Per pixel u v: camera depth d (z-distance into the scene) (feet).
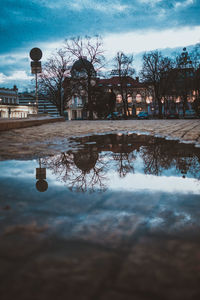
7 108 275.59
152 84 156.56
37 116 61.36
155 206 5.24
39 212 4.87
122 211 4.97
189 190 6.48
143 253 3.32
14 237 3.81
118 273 2.89
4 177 7.91
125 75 155.43
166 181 7.45
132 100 233.35
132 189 6.62
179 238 3.77
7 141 18.40
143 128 34.27
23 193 6.14
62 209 5.06
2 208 5.09
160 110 157.58
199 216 4.66
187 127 34.14
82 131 29.17
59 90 148.15
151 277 2.81
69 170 9.08
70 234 3.91
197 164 10.05
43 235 3.87
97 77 144.46
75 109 262.67
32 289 2.65
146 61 150.10
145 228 4.14
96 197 5.86
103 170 9.11
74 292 2.59
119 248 3.46
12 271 2.94
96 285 2.69
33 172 8.70
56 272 2.91
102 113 173.78
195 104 152.76
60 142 18.40
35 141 18.69
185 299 2.50
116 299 2.49
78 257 3.22
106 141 19.19
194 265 3.03
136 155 12.47
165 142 17.87
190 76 165.17
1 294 2.59
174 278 2.80
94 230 4.06
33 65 58.03
